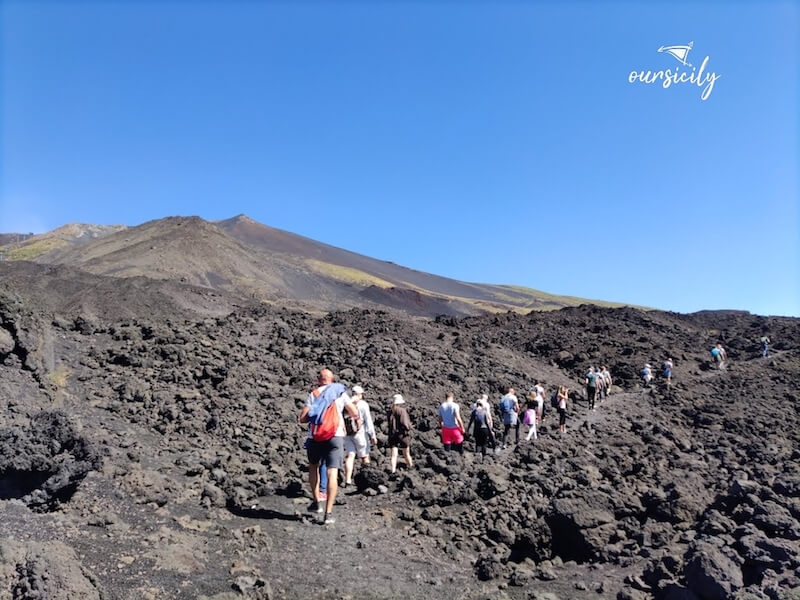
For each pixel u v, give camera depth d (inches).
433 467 396.2
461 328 1311.5
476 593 224.4
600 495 294.5
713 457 510.9
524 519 303.4
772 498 306.2
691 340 1343.5
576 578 247.8
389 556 249.6
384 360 706.2
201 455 353.4
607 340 1239.5
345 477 353.4
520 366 928.3
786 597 196.1
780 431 662.5
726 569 212.5
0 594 149.3
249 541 237.9
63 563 169.8
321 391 281.1
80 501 239.3
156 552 206.5
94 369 497.7
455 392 662.5
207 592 187.9
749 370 1071.6
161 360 547.5
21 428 253.6
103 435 348.5
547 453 466.0
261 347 677.3
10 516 205.9
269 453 376.5
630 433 601.3
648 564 245.4
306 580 212.4
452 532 290.8
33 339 405.1
